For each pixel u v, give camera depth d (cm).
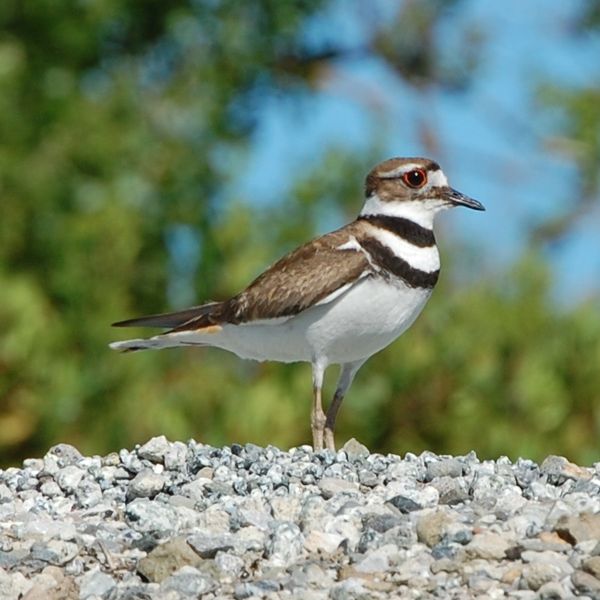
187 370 1852
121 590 991
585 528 1009
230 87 2156
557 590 929
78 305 1870
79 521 1123
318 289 1326
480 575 967
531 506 1094
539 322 1792
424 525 1033
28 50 2045
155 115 2061
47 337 1842
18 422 1856
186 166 1988
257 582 978
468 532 1021
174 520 1092
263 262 1902
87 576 1010
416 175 1366
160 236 1950
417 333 1800
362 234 1352
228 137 2097
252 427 1800
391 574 984
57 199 1923
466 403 1767
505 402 1773
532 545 995
